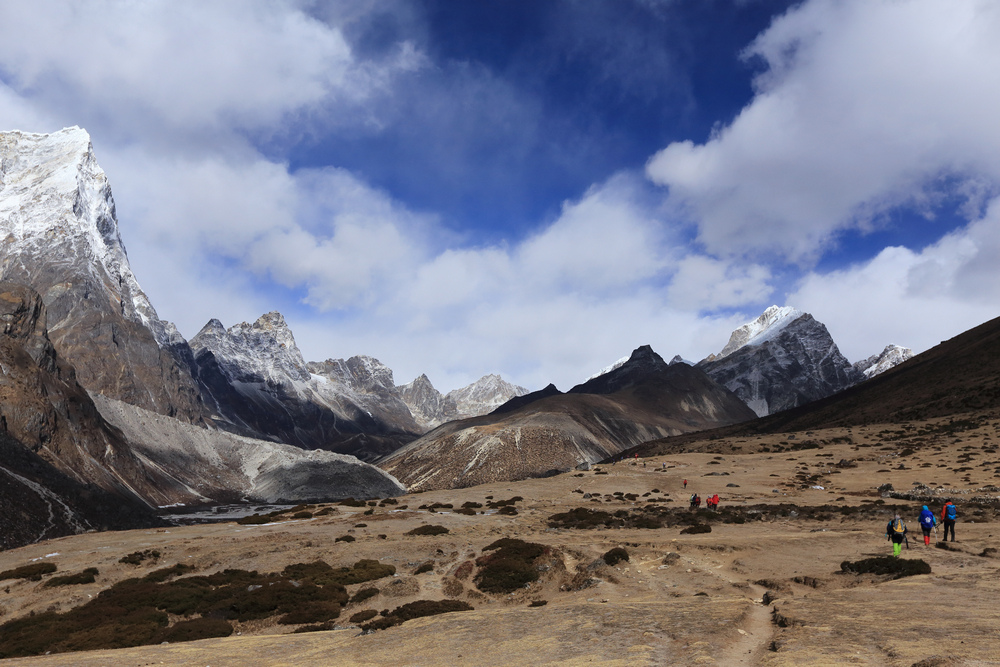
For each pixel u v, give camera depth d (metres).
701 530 54.38
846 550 39.69
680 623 21.95
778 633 19.31
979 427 109.94
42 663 25.78
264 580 47.47
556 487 103.00
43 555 60.56
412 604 37.59
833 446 127.12
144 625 37.47
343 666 21.39
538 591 41.72
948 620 19.11
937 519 52.16
